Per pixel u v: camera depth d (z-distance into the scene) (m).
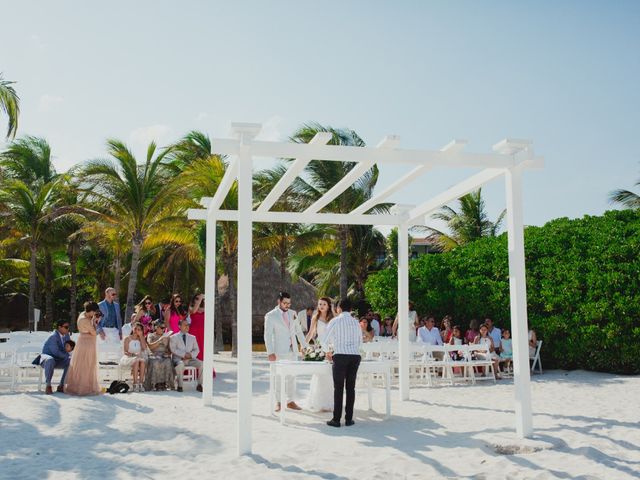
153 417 8.54
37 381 12.56
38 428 7.75
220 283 30.92
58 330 11.41
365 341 13.76
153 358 11.77
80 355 10.77
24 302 35.00
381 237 31.48
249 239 6.50
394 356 13.86
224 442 6.92
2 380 11.86
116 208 22.94
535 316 15.23
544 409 9.12
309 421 8.24
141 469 5.75
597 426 7.62
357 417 8.55
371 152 6.83
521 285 7.05
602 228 14.81
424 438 7.03
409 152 6.95
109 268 35.22
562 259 15.01
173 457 6.23
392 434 7.29
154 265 31.44
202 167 23.08
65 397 10.45
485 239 17.77
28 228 26.67
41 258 33.44
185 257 30.91
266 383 12.88
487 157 7.15
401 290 10.54
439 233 32.47
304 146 6.70
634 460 5.95
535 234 16.05
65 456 6.28
